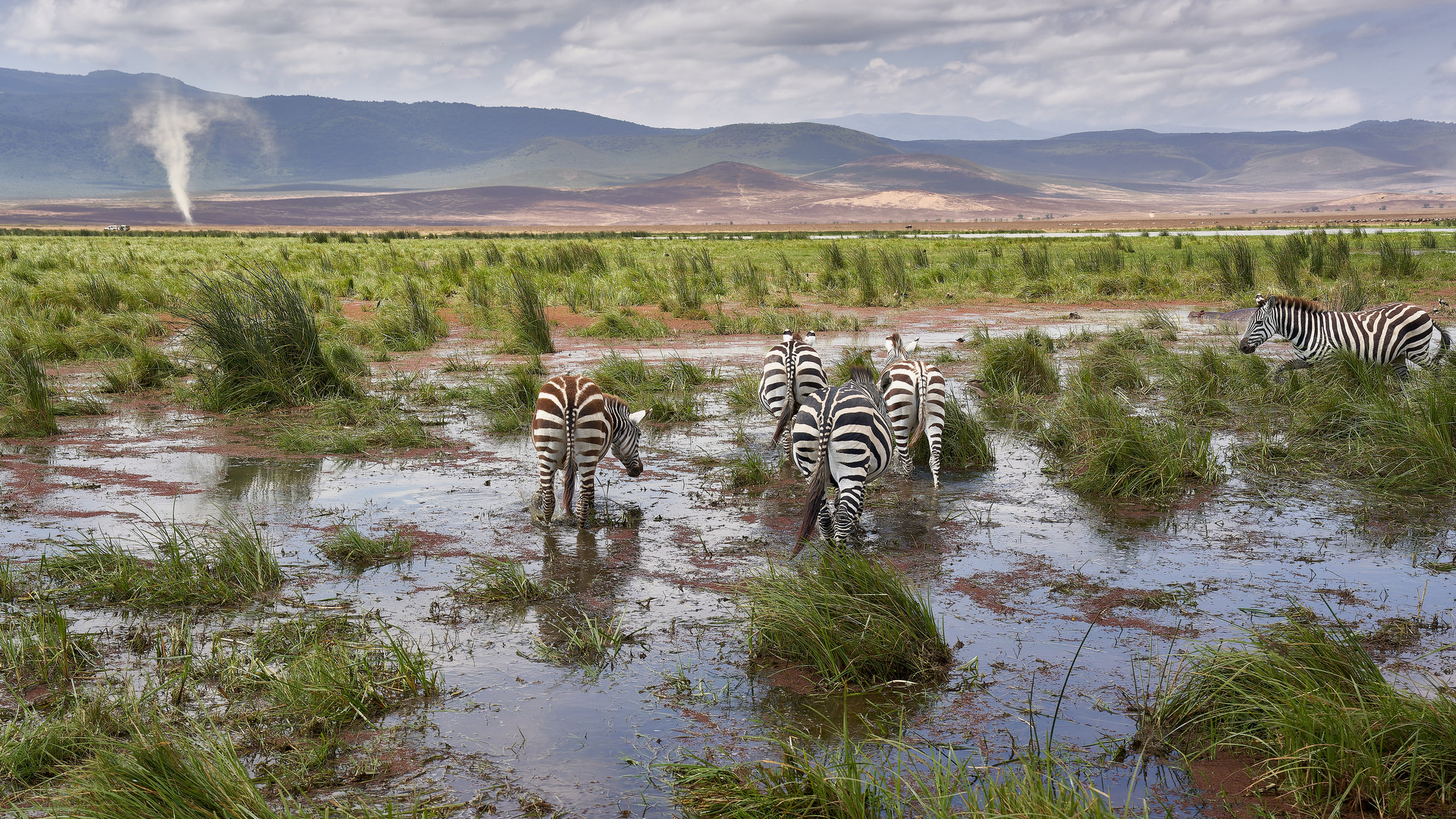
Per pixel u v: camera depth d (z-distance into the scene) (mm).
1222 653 4664
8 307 18453
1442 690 4207
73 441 10320
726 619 5734
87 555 6332
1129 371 12805
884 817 3738
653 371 14336
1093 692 4750
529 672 5047
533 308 17312
